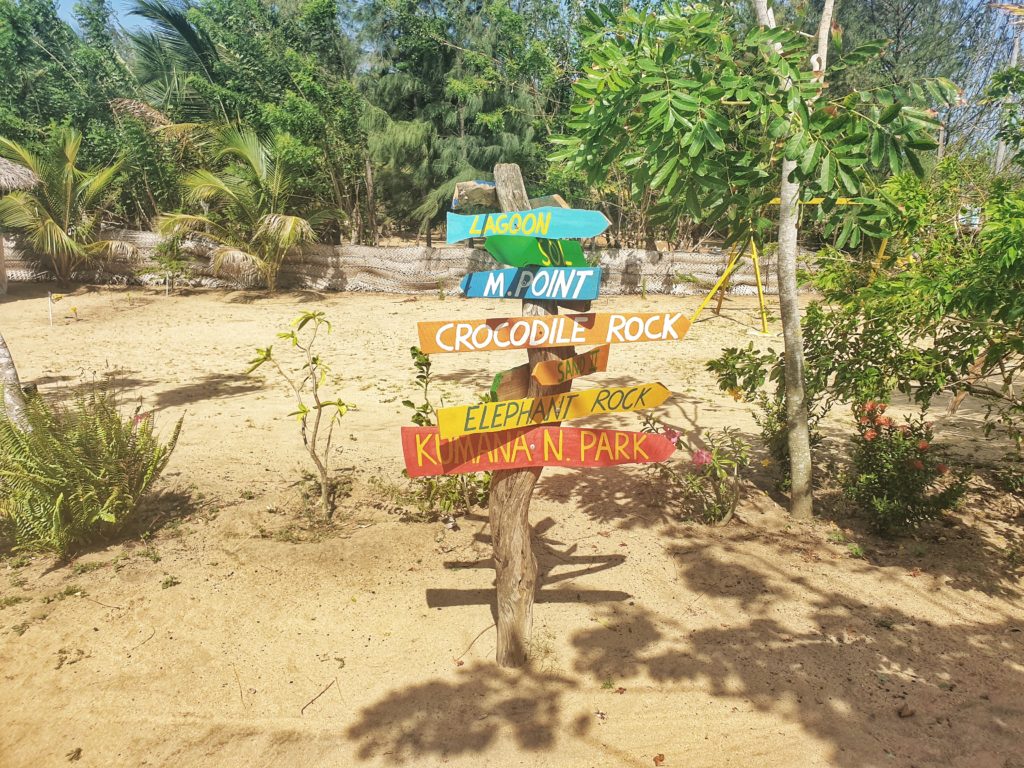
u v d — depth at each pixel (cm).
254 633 425
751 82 370
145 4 1994
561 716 364
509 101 2184
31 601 449
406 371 1072
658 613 454
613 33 400
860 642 426
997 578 499
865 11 2742
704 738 350
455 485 552
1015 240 396
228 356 1162
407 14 2116
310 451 556
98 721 357
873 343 569
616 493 632
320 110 1889
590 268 361
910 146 362
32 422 517
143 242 1825
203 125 1923
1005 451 741
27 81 2134
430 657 408
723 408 894
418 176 2095
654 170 389
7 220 1681
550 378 369
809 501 585
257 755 338
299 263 1841
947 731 355
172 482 623
